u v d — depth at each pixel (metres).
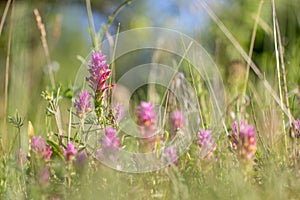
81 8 5.27
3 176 1.70
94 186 1.62
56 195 1.64
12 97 2.32
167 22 3.91
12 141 1.96
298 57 2.56
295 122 1.88
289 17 3.35
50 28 3.22
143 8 5.27
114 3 5.55
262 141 1.83
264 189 1.64
